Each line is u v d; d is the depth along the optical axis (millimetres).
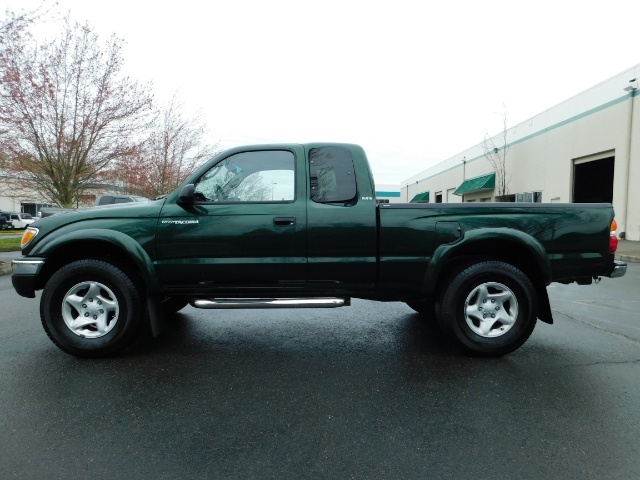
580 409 2768
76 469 2129
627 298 6539
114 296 3688
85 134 16172
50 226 3703
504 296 3727
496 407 2803
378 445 2359
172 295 3834
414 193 44406
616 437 2434
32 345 4066
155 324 3812
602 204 3789
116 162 17750
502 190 23328
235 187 3857
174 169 23844
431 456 2254
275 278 3742
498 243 3791
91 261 3689
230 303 3748
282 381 3236
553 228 3711
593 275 3789
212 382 3217
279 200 3768
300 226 3676
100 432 2482
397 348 4023
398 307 5789
